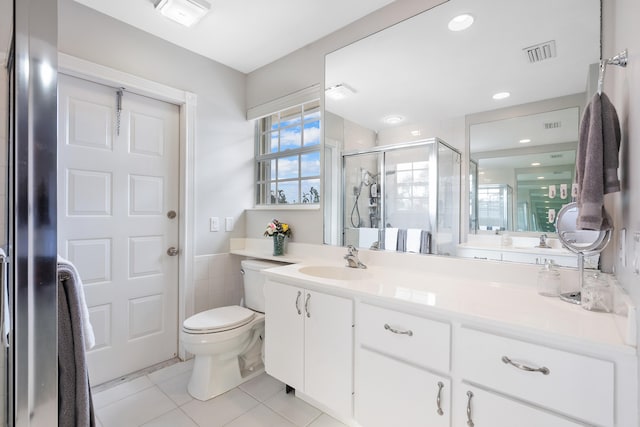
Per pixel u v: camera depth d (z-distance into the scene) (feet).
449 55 5.38
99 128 6.34
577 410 2.89
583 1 4.28
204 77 7.87
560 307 3.69
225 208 8.32
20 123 2.10
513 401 3.22
